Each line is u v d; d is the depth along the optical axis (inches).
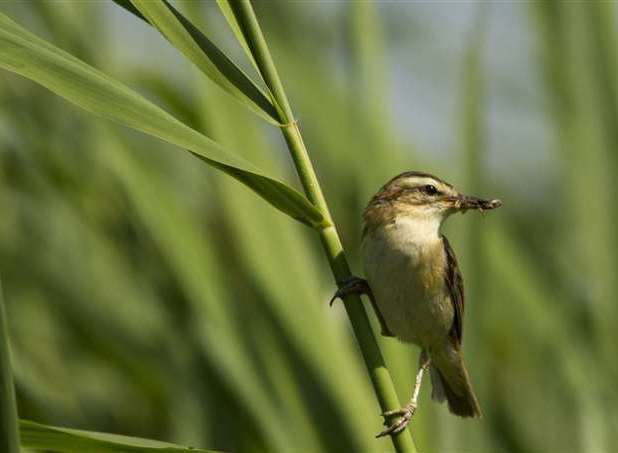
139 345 423.5
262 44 271.9
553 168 509.4
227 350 373.7
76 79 233.0
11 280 440.5
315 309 363.6
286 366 362.9
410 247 397.4
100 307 432.1
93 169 444.8
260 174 242.4
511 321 427.8
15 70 229.3
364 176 383.9
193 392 394.6
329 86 426.6
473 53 376.2
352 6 390.9
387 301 399.2
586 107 385.7
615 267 378.0
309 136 415.2
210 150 238.1
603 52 386.6
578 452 390.6
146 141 447.2
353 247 422.9
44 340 439.5
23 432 217.6
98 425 444.5
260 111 268.4
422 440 371.2
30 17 414.6
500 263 404.8
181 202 423.5
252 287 364.8
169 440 419.2
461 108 375.9
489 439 387.9
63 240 442.3
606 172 382.0
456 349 417.1
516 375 436.8
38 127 444.8
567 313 408.2
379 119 386.0
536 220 531.5
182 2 385.1
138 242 447.8
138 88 472.1
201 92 377.4
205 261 388.8
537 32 397.1
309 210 269.3
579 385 389.4
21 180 450.9
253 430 386.6
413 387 390.0
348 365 362.9
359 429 356.2
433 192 403.9
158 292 433.1
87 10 434.3
